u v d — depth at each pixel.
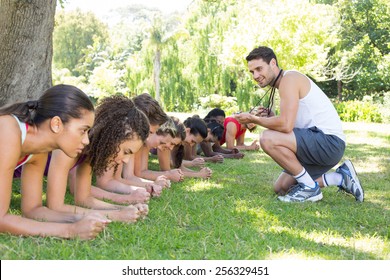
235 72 29.14
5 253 2.57
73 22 52.69
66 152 2.78
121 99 3.25
